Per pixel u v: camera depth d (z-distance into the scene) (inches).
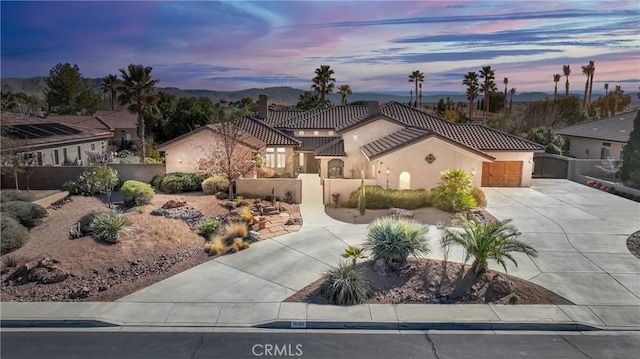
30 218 714.2
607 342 391.2
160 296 477.4
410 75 3358.8
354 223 779.4
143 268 557.0
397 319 423.8
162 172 1111.6
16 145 1005.8
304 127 1432.1
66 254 562.9
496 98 3216.0
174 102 1932.8
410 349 377.1
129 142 2087.8
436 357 363.9
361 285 474.3
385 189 910.4
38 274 512.7
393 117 1219.2
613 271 552.7
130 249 597.9
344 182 912.3
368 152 999.0
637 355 369.1
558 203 925.8
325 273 539.2
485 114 2910.9
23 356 363.6
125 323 420.8
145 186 866.8
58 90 3193.9
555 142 1402.6
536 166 1353.3
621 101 3046.3
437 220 795.4
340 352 371.9
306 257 601.9
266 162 1219.2
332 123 1456.7
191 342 386.9
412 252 533.0
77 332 406.9
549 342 390.9
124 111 2452.0
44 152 1218.0
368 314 435.2
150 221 709.9
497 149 1090.1
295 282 517.3
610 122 1497.3
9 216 663.1
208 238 686.5
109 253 576.7
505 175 1119.0
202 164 984.9
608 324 421.1
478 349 377.7
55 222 739.4
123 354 366.9
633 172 1052.5
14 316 428.5
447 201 845.2
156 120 1836.9
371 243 547.5
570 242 664.4
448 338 397.7
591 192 1049.5
